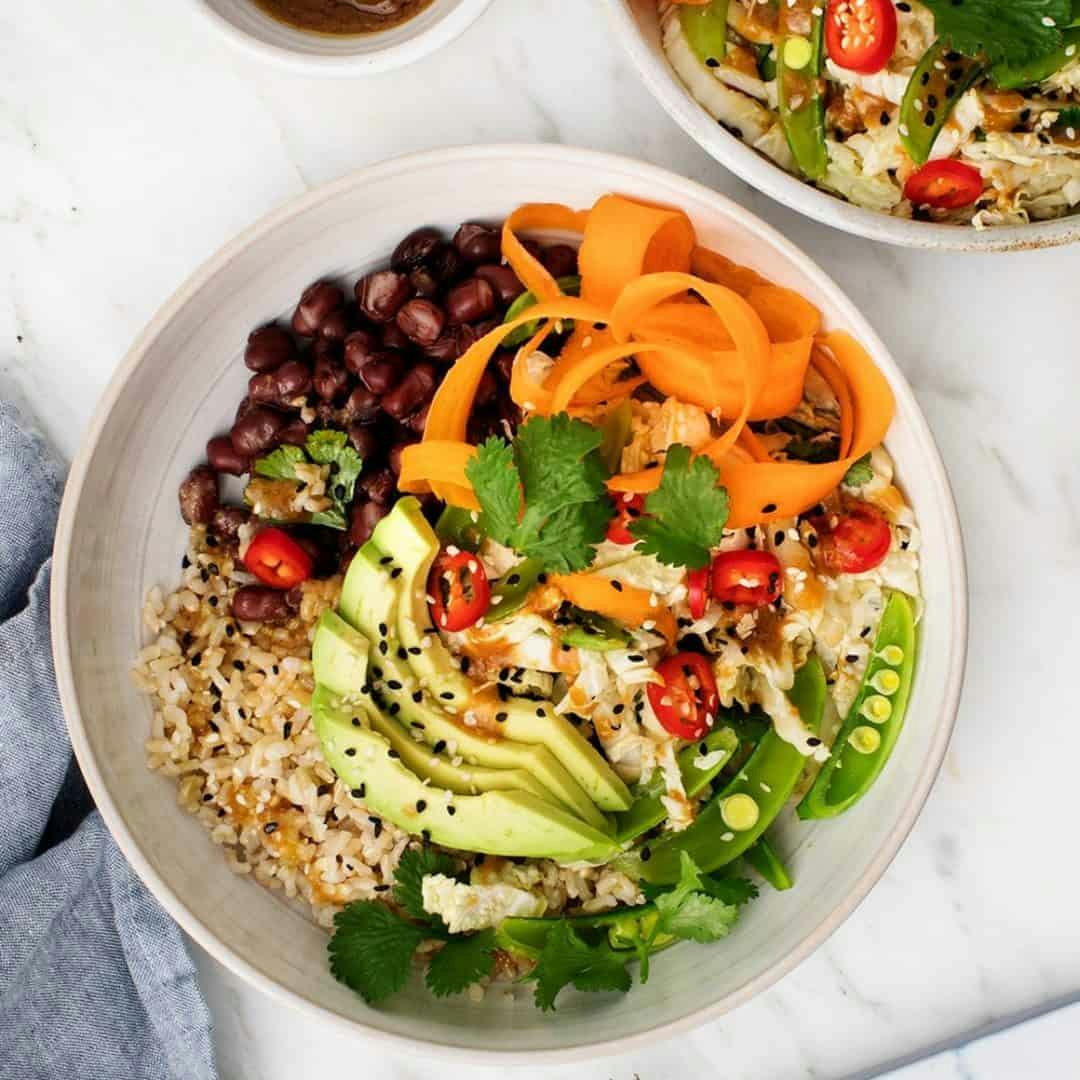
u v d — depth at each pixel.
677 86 0.56
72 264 0.62
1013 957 0.63
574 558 0.56
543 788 0.58
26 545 0.62
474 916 0.58
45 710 0.61
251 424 0.59
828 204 0.56
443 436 0.58
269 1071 0.63
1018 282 0.62
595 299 0.58
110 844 0.62
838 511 0.59
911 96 0.57
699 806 0.59
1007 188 0.58
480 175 0.58
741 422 0.56
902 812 0.57
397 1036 0.57
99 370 0.62
